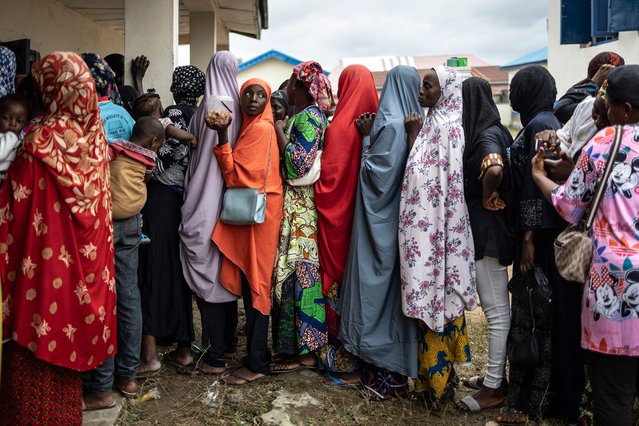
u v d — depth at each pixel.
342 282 3.71
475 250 3.39
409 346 3.48
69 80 2.66
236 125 3.80
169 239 3.72
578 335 3.14
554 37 12.55
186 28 10.51
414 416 3.42
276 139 3.83
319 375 3.85
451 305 3.32
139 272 3.72
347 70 3.89
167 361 3.96
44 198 2.63
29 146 2.62
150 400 3.43
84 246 2.73
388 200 3.51
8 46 5.39
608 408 2.63
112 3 7.58
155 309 3.67
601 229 2.59
